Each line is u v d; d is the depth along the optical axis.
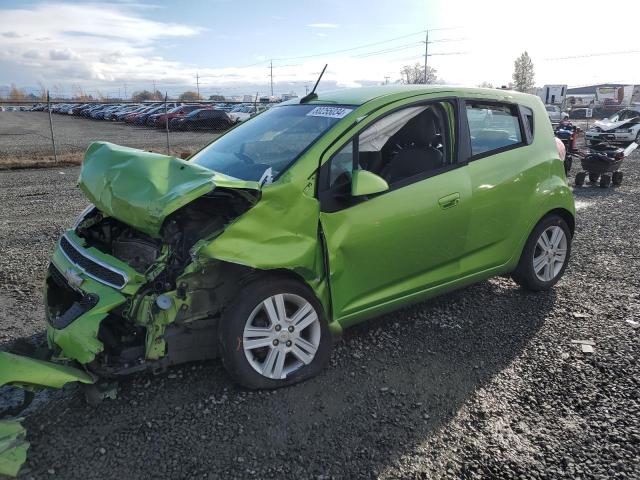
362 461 2.73
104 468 2.64
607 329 4.27
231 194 3.24
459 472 2.65
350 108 3.84
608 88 59.88
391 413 3.13
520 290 5.10
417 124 4.00
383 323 4.35
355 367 3.65
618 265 5.92
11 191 11.12
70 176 13.54
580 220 8.27
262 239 3.14
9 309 4.64
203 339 3.23
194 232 3.18
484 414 3.13
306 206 3.32
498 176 4.29
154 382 3.41
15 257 6.18
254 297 3.17
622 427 3.01
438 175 3.94
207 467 2.66
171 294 3.05
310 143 3.57
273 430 2.95
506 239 4.47
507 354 3.86
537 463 2.72
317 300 3.42
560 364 3.72
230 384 3.39
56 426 2.96
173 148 20.22
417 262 3.90
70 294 3.46
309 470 2.65
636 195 10.64
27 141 24.03
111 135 27.64
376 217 3.60
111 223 3.87
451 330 4.23
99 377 3.18
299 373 3.39
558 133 13.74
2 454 2.54
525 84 73.31
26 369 2.78
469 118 4.23
